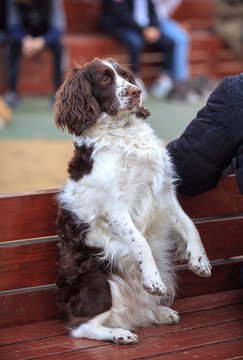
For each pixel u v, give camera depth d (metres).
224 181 7.75
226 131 6.88
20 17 21.28
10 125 19.77
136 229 6.77
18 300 7.07
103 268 6.88
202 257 7.07
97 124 6.93
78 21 24.77
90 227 6.87
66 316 6.95
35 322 7.16
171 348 6.61
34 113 21.30
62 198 6.98
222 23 26.23
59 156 16.73
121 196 6.79
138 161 6.89
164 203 7.12
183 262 7.68
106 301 6.76
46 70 23.36
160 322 7.12
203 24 27.11
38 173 15.34
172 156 7.24
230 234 7.85
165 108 22.23
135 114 7.05
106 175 6.74
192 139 7.08
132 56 23.20
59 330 6.98
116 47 23.86
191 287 7.78
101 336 6.70
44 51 23.12
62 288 6.97
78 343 6.71
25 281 7.07
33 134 18.80
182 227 7.17
